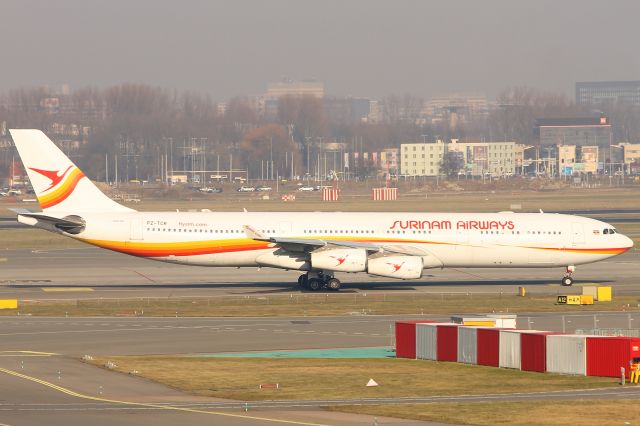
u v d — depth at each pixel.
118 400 188.38
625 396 190.50
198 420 169.88
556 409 178.62
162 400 189.00
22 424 165.75
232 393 196.88
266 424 166.62
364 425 166.12
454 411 178.12
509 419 170.88
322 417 173.25
